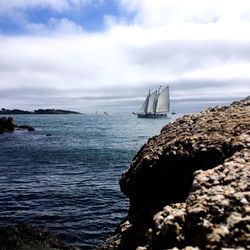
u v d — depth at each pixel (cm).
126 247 1226
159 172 1344
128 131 15350
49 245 2167
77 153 7119
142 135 12662
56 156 6675
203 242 678
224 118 1555
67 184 4028
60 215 2830
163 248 741
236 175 886
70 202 3225
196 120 1656
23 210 2966
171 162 1315
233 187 829
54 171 4959
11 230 2277
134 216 1342
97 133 13900
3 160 6172
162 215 827
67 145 8906
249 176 866
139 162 1467
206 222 717
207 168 1217
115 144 9138
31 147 8425
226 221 701
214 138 1314
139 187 1408
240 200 753
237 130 1340
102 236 2419
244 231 661
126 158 6300
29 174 4719
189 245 707
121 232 1345
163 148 1400
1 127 13675
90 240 2350
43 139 10856
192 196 831
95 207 3069
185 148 1328
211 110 1845
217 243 652
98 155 6762
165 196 1302
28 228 2352
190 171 1261
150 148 1528
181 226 757
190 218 751
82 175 4628
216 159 1219
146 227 1217
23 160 6153
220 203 759
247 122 1412
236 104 1880
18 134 13000
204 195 816
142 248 788
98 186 3900
